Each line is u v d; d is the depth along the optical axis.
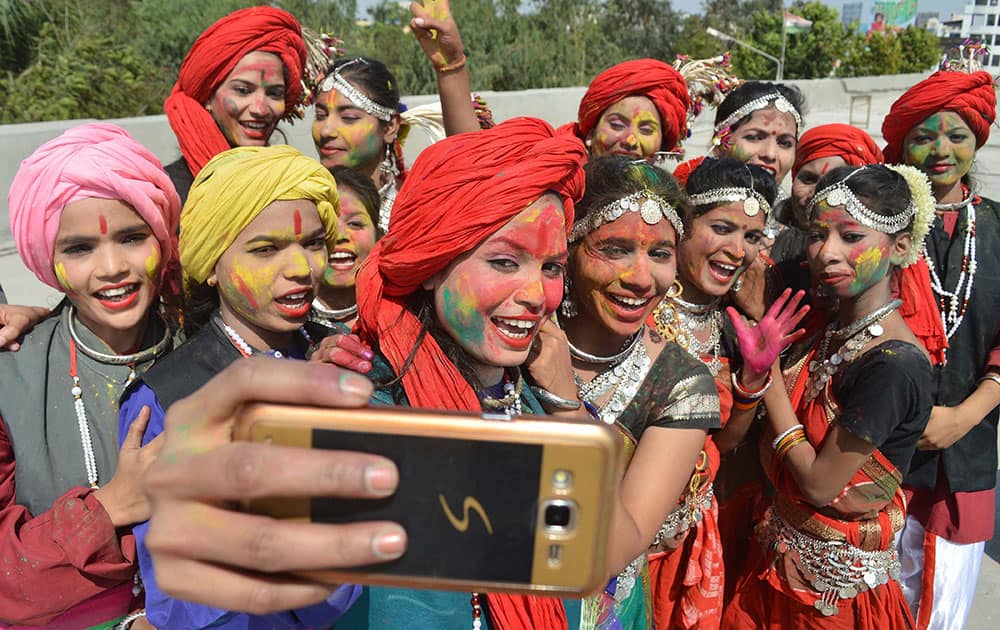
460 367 1.52
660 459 1.85
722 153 3.71
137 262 1.72
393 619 1.38
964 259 2.97
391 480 0.73
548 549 0.88
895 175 2.33
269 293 1.73
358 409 0.86
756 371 2.26
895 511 2.45
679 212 1.90
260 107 3.20
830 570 2.42
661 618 2.52
